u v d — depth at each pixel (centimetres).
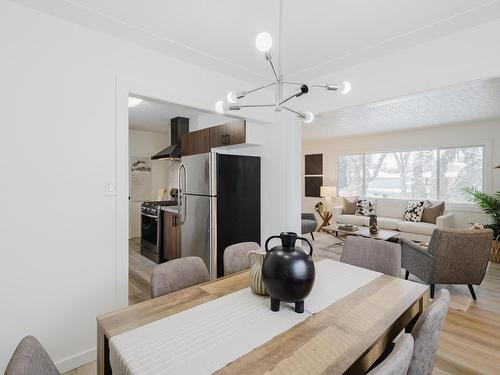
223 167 317
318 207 692
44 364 85
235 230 327
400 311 121
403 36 205
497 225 417
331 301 131
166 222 419
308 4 168
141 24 190
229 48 225
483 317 256
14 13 165
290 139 313
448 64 204
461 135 525
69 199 185
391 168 628
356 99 256
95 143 196
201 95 258
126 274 210
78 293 190
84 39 191
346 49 225
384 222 545
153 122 521
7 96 164
